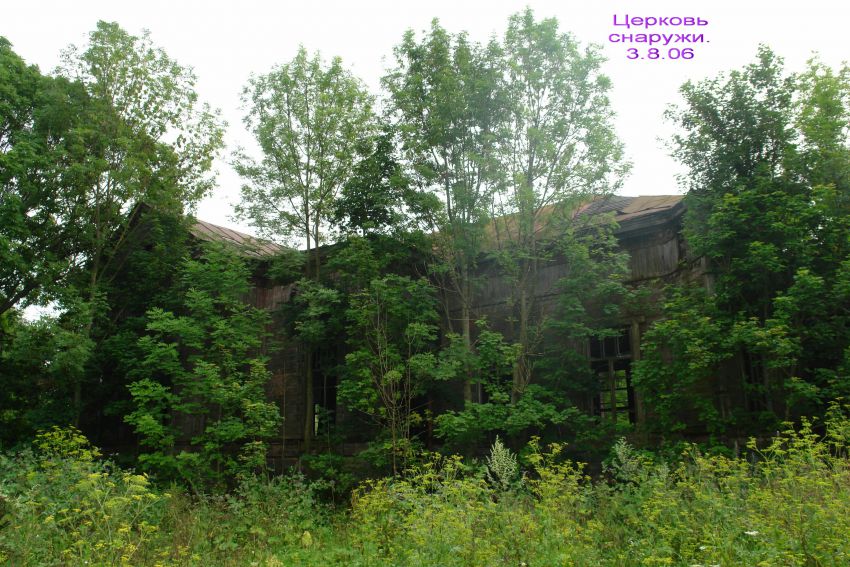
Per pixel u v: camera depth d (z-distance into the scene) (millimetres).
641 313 15148
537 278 16922
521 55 16094
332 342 18250
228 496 12414
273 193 19031
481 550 7445
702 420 12406
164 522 11188
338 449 17844
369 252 16422
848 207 12289
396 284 16703
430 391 17234
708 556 6859
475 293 17719
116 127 19344
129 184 18500
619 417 14500
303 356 19812
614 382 15289
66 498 9883
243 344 17031
